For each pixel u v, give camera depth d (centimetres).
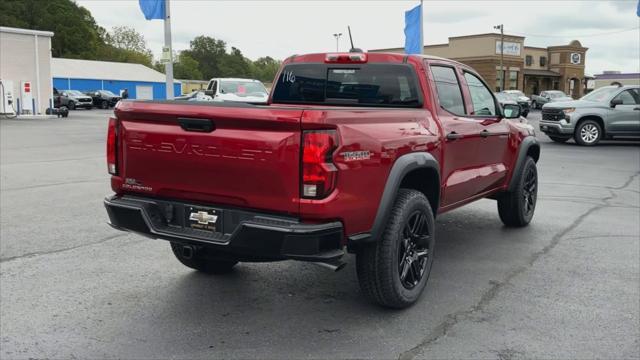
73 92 4722
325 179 346
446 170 487
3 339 381
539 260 562
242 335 391
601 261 559
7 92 3080
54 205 795
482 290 478
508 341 381
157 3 1827
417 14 2245
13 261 544
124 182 416
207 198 381
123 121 411
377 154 383
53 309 432
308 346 374
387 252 402
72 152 1448
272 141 348
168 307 439
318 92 546
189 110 372
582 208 810
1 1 8512
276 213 359
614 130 1678
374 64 509
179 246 491
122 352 365
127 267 532
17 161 1262
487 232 675
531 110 4431
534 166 698
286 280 503
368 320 416
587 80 6016
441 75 516
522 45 5275
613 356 360
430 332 395
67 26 9169
